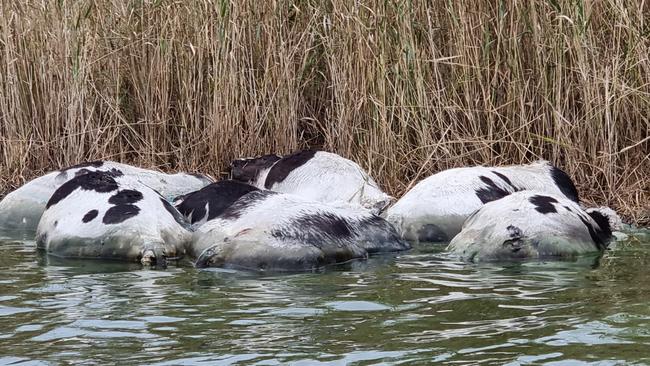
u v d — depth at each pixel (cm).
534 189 2606
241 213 2331
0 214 2803
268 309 1781
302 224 2245
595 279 1984
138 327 1666
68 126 3362
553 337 1549
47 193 2825
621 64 2855
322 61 3334
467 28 3009
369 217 2386
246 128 3294
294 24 3291
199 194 2591
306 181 2814
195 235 2341
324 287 1967
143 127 3444
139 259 2281
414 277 2050
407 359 1455
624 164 2906
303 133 3341
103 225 2355
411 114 3022
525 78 3028
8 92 3416
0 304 1847
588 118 2850
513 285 1944
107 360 1480
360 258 2273
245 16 3281
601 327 1602
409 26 2989
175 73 3412
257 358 1474
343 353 1491
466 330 1608
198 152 3316
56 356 1505
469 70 3014
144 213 2375
